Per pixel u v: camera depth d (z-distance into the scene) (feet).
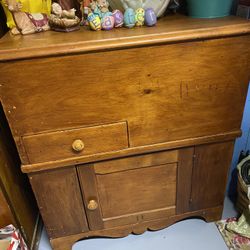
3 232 3.07
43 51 2.29
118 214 3.58
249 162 3.76
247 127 3.80
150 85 2.64
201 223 4.03
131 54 2.44
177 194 3.56
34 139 2.72
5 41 2.54
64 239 3.59
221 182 3.58
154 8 2.86
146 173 3.29
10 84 2.41
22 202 3.61
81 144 2.77
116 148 2.93
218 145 3.23
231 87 2.83
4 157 3.16
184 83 2.69
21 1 2.80
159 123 2.88
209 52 2.57
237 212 4.11
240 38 2.56
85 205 3.37
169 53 2.50
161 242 3.80
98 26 2.68
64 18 2.73
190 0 2.95
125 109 2.72
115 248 3.77
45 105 2.57
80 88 2.54
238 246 3.67
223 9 2.91
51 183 3.10
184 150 3.18
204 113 2.93
